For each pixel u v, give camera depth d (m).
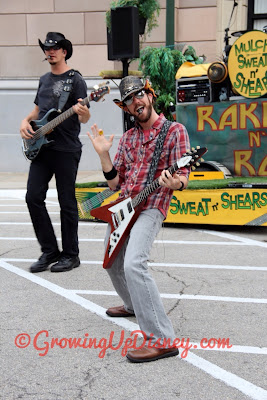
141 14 9.41
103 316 4.00
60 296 4.46
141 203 3.26
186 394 2.85
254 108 7.20
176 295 4.41
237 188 6.45
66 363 3.27
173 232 6.78
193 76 7.62
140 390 2.91
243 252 5.72
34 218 5.12
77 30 13.16
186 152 3.09
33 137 4.88
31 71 13.40
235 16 12.48
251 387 2.91
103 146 3.40
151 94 3.31
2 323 3.91
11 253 5.95
